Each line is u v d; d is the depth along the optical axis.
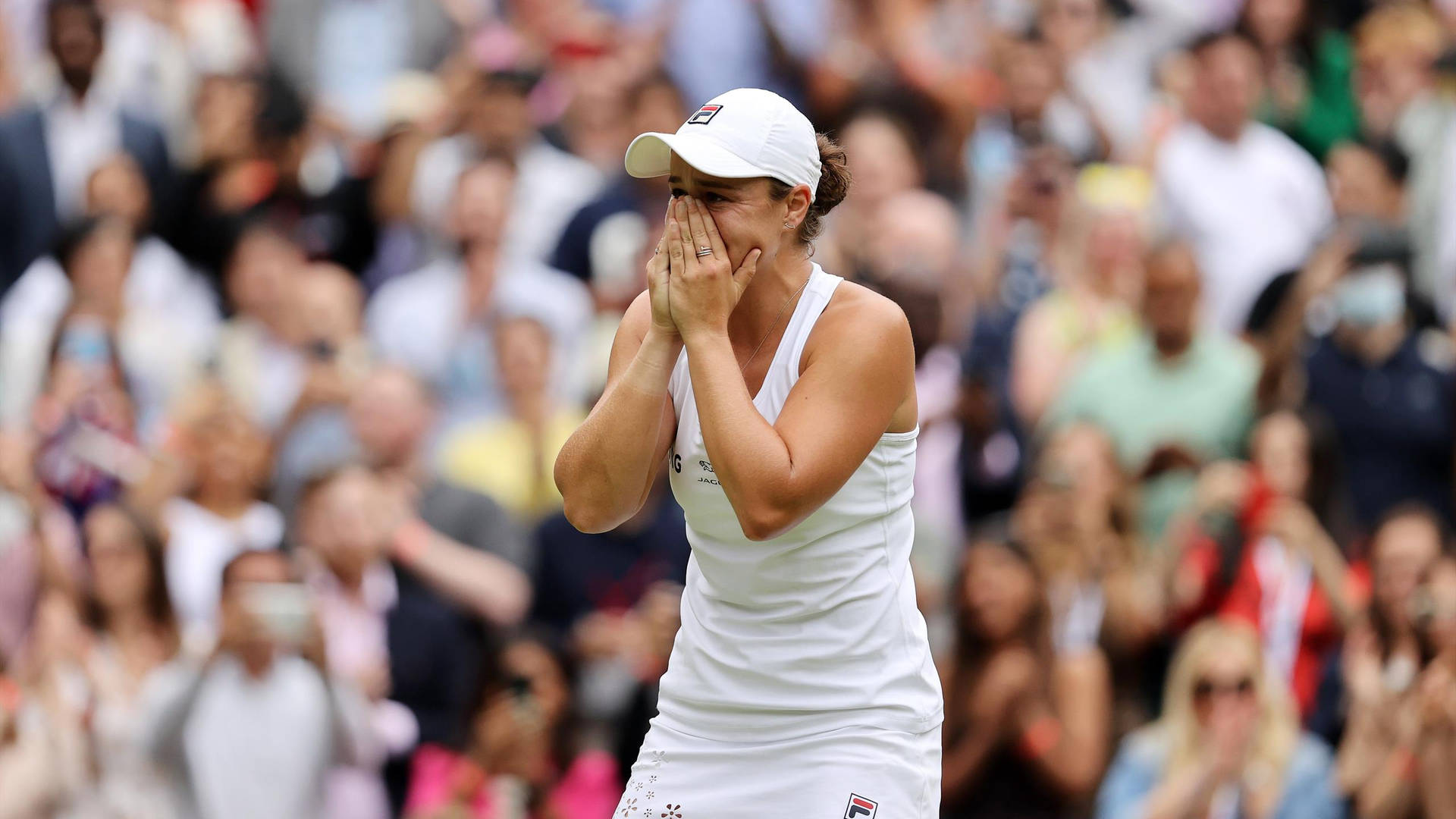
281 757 22.62
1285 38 36.28
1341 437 27.31
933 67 35.84
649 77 34.81
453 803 22.55
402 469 26.19
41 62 36.72
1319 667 23.55
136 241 31.97
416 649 24.14
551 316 29.84
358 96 38.44
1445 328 30.36
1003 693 22.47
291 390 29.83
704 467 12.15
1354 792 22.33
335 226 33.53
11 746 22.55
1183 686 22.56
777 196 11.81
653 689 23.08
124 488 26.64
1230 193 32.22
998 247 31.23
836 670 12.20
